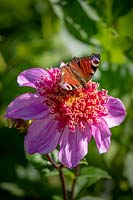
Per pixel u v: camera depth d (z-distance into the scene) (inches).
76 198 27.1
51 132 23.6
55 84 23.9
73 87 22.7
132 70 32.9
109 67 32.8
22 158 31.8
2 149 31.9
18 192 30.8
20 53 34.9
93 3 32.1
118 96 32.9
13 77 33.4
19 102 23.6
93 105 23.8
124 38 32.1
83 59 22.8
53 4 32.0
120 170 31.5
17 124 23.9
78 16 31.9
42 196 30.8
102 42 32.4
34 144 23.3
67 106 23.5
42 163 25.3
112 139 32.3
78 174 26.5
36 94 23.9
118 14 32.0
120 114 24.0
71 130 23.4
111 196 30.9
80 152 23.3
